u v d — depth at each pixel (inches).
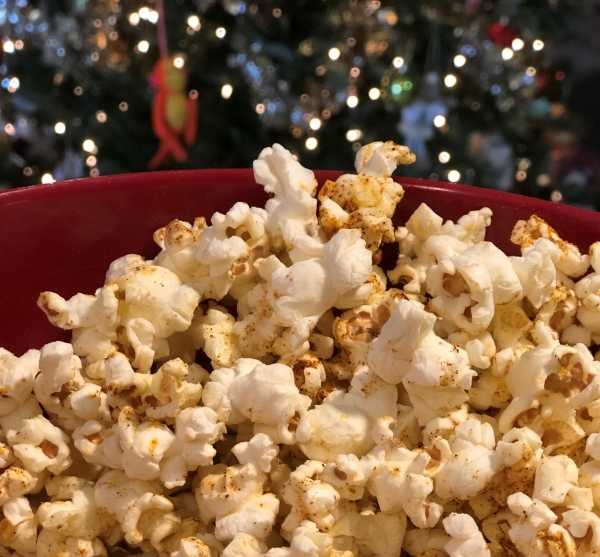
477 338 10.8
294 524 9.9
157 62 26.8
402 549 10.5
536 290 11.0
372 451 10.2
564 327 11.5
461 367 9.9
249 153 27.8
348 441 10.3
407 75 27.8
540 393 10.2
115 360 10.4
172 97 25.5
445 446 9.9
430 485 9.6
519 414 10.3
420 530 10.2
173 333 11.6
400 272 12.4
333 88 27.7
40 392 10.6
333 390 11.0
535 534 9.3
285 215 11.7
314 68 27.7
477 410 11.1
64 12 27.2
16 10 26.7
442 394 10.2
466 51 28.3
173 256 11.6
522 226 12.2
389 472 9.8
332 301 11.0
